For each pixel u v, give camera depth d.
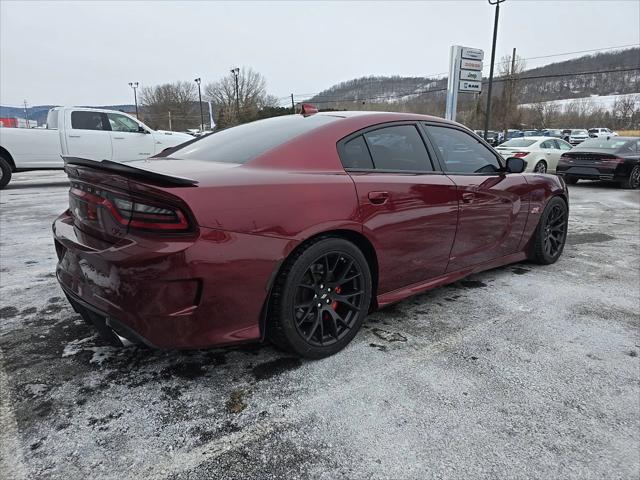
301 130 2.41
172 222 1.72
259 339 2.02
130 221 1.78
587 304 3.08
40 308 2.85
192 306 1.79
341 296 2.31
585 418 1.83
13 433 1.68
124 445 1.63
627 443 1.69
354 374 2.13
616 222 6.30
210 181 1.85
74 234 2.12
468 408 1.88
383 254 2.45
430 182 2.68
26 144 8.77
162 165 2.20
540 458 1.60
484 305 3.04
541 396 1.97
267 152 2.20
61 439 1.65
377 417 1.81
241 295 1.89
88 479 1.47
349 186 2.24
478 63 14.50
